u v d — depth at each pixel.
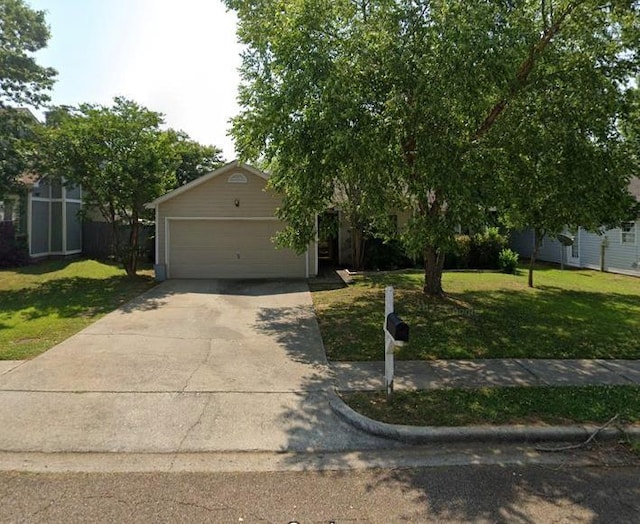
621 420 4.75
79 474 3.81
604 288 13.75
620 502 3.45
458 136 8.05
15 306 10.76
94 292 12.69
